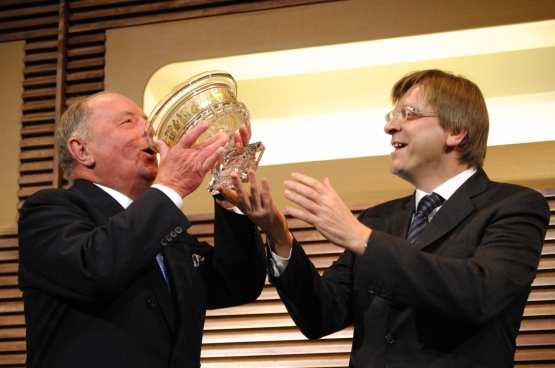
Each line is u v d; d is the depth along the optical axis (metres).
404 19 2.75
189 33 2.94
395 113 1.89
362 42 2.77
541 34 2.77
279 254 1.76
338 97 3.04
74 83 3.07
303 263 1.76
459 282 1.49
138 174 1.84
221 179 1.69
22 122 3.06
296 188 1.54
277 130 3.05
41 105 3.06
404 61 2.99
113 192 1.83
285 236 1.73
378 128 2.97
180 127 1.63
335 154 2.96
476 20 2.70
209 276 1.91
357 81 3.05
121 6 3.09
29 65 3.15
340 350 2.70
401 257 1.50
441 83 1.88
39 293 1.62
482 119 1.87
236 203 1.72
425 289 1.49
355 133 2.98
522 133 2.84
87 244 1.54
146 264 1.56
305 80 3.10
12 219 2.96
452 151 1.85
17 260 2.93
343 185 2.83
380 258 1.50
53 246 1.57
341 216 1.52
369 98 3.02
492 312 1.51
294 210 1.52
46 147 3.03
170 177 1.62
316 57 2.92
